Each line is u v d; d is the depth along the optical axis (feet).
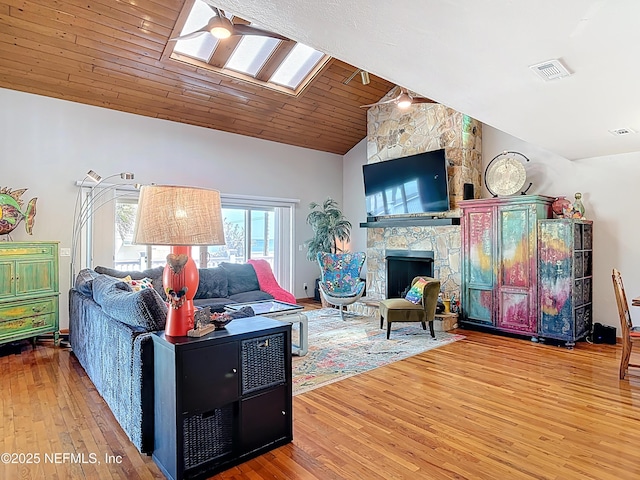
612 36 6.88
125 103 17.72
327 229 23.68
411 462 7.14
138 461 7.20
